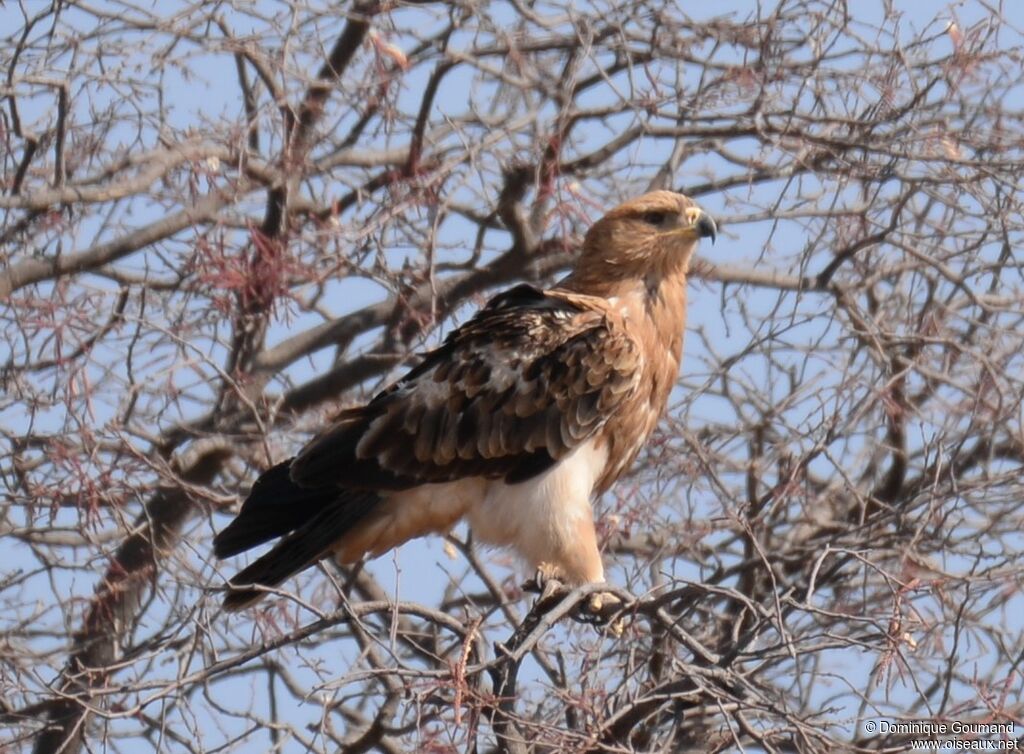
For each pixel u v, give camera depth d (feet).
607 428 41.45
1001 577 41.34
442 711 32.24
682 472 45.73
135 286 48.34
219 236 46.57
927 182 48.67
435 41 48.67
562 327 41.39
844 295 49.42
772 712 33.30
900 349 48.91
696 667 33.27
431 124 49.80
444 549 43.04
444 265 51.21
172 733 35.73
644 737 37.96
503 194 50.31
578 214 46.50
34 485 42.22
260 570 39.32
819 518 50.03
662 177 52.37
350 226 46.93
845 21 49.06
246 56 49.14
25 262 48.16
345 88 48.47
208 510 42.14
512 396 40.73
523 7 48.42
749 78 49.06
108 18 47.06
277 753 34.63
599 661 35.27
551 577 39.63
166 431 47.67
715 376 47.19
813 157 50.47
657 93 48.91
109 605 43.21
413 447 40.32
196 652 37.04
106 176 49.70
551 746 33.45
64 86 46.83
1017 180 47.93
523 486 40.45
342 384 51.24
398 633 35.88
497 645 33.94
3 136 48.14
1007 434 46.91
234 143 48.49
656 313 42.55
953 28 48.62
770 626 37.37
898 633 32.86
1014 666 36.11
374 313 52.31
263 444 43.11
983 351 47.42
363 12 50.44
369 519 40.60
